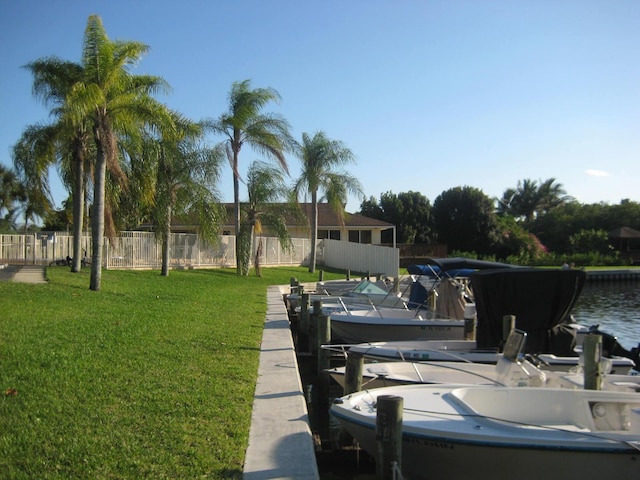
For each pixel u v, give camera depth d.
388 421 6.92
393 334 17.03
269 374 10.73
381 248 43.56
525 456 7.20
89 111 18.33
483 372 11.03
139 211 31.22
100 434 6.79
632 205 74.88
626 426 8.15
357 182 40.03
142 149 24.08
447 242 69.19
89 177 24.73
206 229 29.12
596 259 63.00
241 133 33.66
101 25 19.05
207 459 6.36
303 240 45.28
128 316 15.25
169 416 7.63
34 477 5.57
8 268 25.05
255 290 27.19
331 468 8.87
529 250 66.56
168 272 28.83
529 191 91.50
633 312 32.53
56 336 11.72
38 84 21.83
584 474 7.18
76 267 24.25
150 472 5.90
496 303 12.74
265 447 6.96
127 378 9.23
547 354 12.72
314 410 12.34
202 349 12.20
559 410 8.50
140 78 21.16
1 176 51.19
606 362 10.74
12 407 7.41
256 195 34.19
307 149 39.19
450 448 7.41
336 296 21.31
